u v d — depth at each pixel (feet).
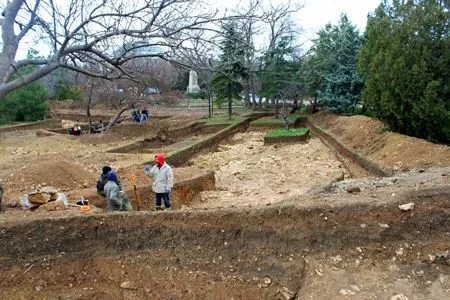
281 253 21.90
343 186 34.40
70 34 18.85
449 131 43.65
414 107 44.91
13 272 21.62
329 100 90.12
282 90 102.68
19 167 44.60
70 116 133.69
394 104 47.80
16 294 20.85
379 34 52.44
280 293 20.26
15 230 22.84
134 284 21.59
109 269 22.35
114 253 23.00
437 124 44.70
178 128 92.99
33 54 26.35
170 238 23.30
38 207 29.60
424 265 19.76
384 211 22.29
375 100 52.06
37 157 53.78
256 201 39.29
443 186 24.03
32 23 19.75
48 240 22.90
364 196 24.52
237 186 49.65
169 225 23.66
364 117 68.90
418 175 31.73
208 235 23.13
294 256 21.63
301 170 56.24
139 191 39.70
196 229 23.36
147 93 89.25
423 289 18.20
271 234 22.58
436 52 45.03
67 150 71.10
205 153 73.20
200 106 149.38
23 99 117.70
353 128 65.51
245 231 22.93
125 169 48.19
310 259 21.16
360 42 88.84
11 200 31.53
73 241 23.15
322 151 68.95
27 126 108.78
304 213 22.84
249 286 20.86
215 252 22.54
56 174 39.70
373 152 50.42
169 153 60.85
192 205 40.52
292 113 113.70
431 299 17.37
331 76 90.27
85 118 129.80
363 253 20.92
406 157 41.65
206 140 75.56
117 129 90.84
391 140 48.39
